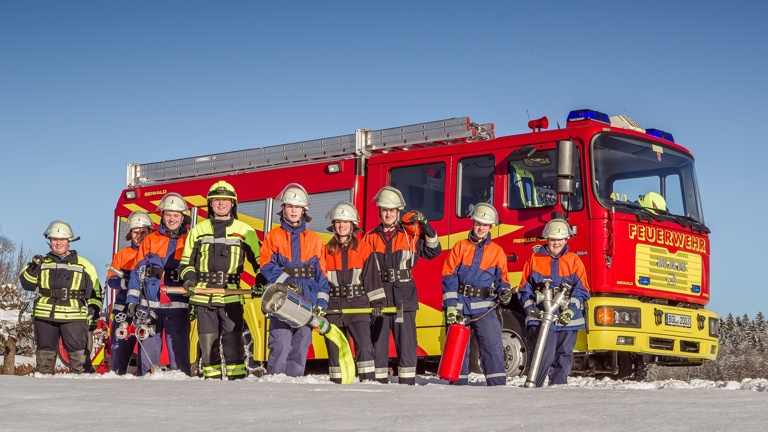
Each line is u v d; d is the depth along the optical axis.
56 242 11.77
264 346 13.35
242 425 4.63
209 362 9.88
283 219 9.21
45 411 5.16
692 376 20.44
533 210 11.46
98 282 12.02
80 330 11.77
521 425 4.60
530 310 9.28
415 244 9.41
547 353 9.23
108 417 4.93
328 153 13.44
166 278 11.11
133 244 12.56
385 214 9.46
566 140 11.20
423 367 13.23
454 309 9.35
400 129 12.80
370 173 12.91
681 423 4.65
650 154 11.88
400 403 5.51
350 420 4.79
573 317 9.30
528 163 11.62
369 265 9.41
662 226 11.68
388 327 9.52
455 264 9.45
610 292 11.17
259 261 9.33
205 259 9.89
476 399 5.73
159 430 4.48
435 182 12.30
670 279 11.72
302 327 9.30
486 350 9.43
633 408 5.25
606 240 11.14
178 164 15.34
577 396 5.97
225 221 10.00
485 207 9.44
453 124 12.33
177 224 11.20
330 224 13.08
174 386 6.76
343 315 9.34
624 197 11.48
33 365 19.25
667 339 11.65
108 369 14.72
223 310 9.86
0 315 18.16
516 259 11.51
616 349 11.12
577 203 11.30
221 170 14.71
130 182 15.99
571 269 9.36
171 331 11.21
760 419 4.78
